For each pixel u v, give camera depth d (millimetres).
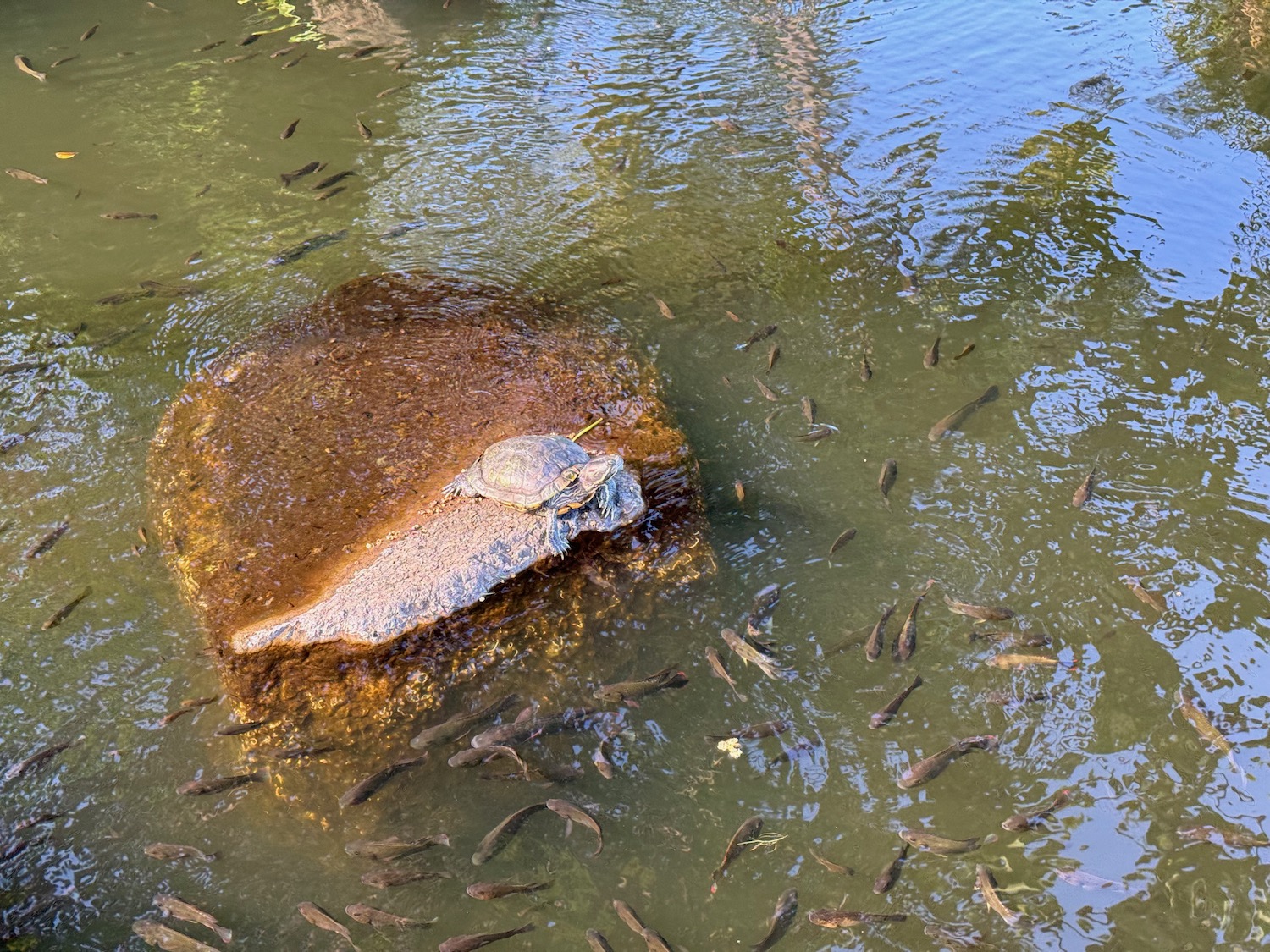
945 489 3129
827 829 2604
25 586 2941
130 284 3715
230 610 2816
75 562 2986
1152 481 3125
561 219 3959
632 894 2533
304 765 2646
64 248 3852
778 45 5188
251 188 4117
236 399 3230
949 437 3238
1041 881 2535
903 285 3666
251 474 3039
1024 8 5645
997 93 4656
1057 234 3830
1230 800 2621
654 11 5586
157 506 3076
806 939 2475
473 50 5113
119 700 2766
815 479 3156
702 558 2932
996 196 3994
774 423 3281
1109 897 2516
